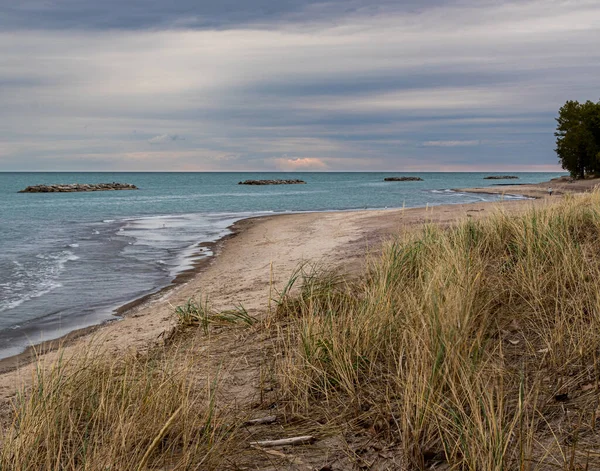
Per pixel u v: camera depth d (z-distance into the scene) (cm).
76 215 3631
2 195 7188
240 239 2091
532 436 322
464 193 6178
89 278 1377
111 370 447
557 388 405
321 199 5534
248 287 1066
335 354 480
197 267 1516
